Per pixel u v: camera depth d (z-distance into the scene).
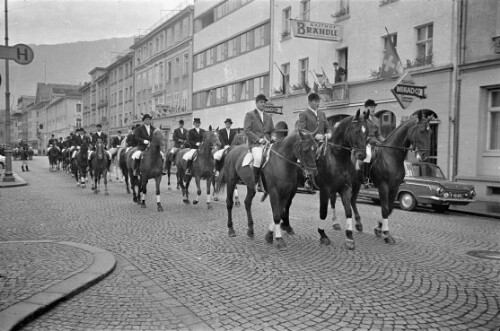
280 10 31.73
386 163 9.27
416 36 21.42
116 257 7.57
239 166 9.45
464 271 6.87
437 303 5.43
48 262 6.87
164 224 10.85
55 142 35.78
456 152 19.12
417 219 12.59
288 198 9.32
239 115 37.56
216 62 41.22
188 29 46.88
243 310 5.18
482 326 4.75
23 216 11.97
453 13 19.25
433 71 19.98
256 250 8.16
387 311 5.16
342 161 8.39
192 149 15.15
